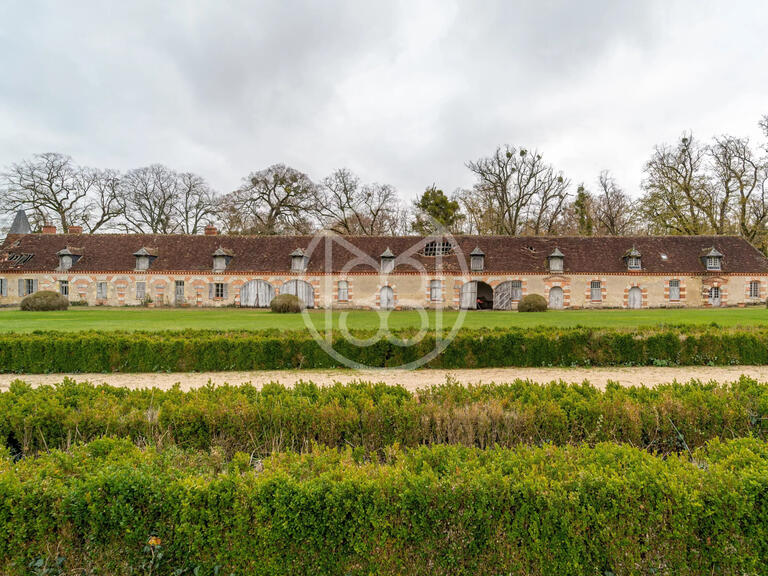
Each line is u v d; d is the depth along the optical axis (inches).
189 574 122.7
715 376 392.5
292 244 1416.1
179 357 426.0
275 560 120.6
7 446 193.5
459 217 1806.1
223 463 160.4
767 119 1441.9
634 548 118.4
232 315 995.3
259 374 410.6
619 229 1860.2
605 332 449.7
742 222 1504.7
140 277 1352.1
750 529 117.0
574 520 119.6
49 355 422.6
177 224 1940.2
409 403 210.5
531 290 1309.1
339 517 121.0
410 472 134.7
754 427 202.4
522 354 442.6
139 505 124.4
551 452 148.9
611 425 200.1
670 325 499.5
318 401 215.8
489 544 119.9
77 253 1385.3
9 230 1625.2
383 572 119.6
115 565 122.8
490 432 203.2
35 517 122.1
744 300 1268.5
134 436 196.7
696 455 154.4
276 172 1851.6
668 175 1583.4
